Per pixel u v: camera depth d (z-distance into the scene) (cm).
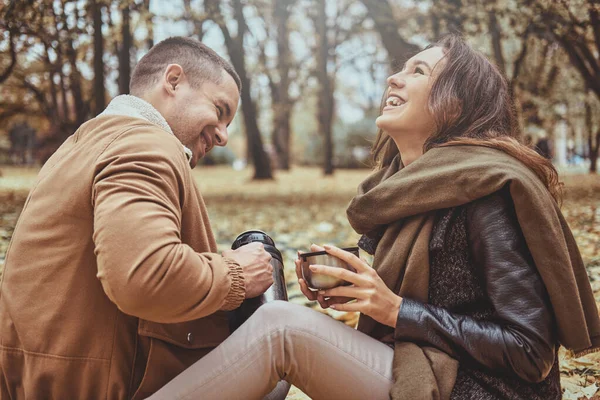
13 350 156
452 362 150
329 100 2369
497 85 183
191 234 160
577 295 149
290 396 246
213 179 2353
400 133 191
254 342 154
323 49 2152
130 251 131
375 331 172
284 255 538
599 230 600
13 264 156
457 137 174
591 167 1942
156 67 183
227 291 146
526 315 145
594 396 235
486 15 888
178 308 136
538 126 1586
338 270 158
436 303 160
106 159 144
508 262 149
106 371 150
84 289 149
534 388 154
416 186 162
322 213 921
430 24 1041
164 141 153
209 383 151
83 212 148
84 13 845
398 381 147
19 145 2756
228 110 189
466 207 158
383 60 2112
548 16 807
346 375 154
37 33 792
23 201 1095
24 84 1141
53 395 152
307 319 156
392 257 165
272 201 1204
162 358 156
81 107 1127
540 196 152
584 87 1302
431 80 183
